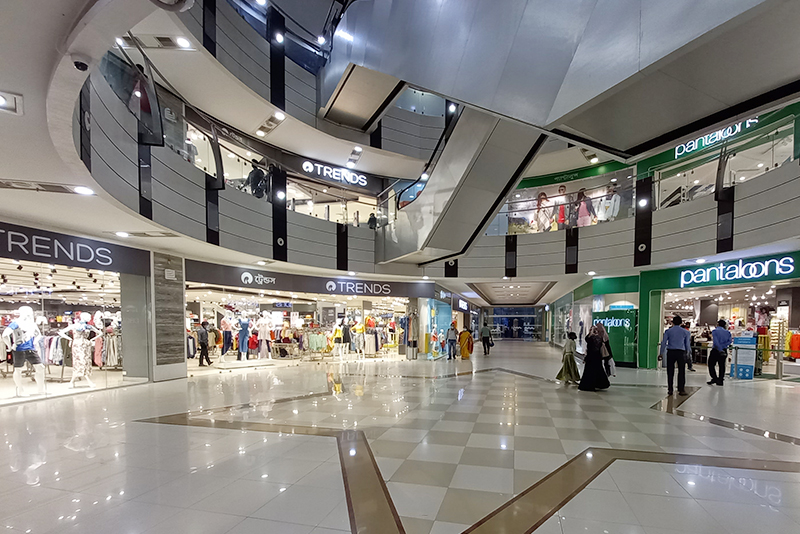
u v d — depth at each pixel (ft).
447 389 26.40
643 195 35.09
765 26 7.41
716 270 32.83
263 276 38.68
